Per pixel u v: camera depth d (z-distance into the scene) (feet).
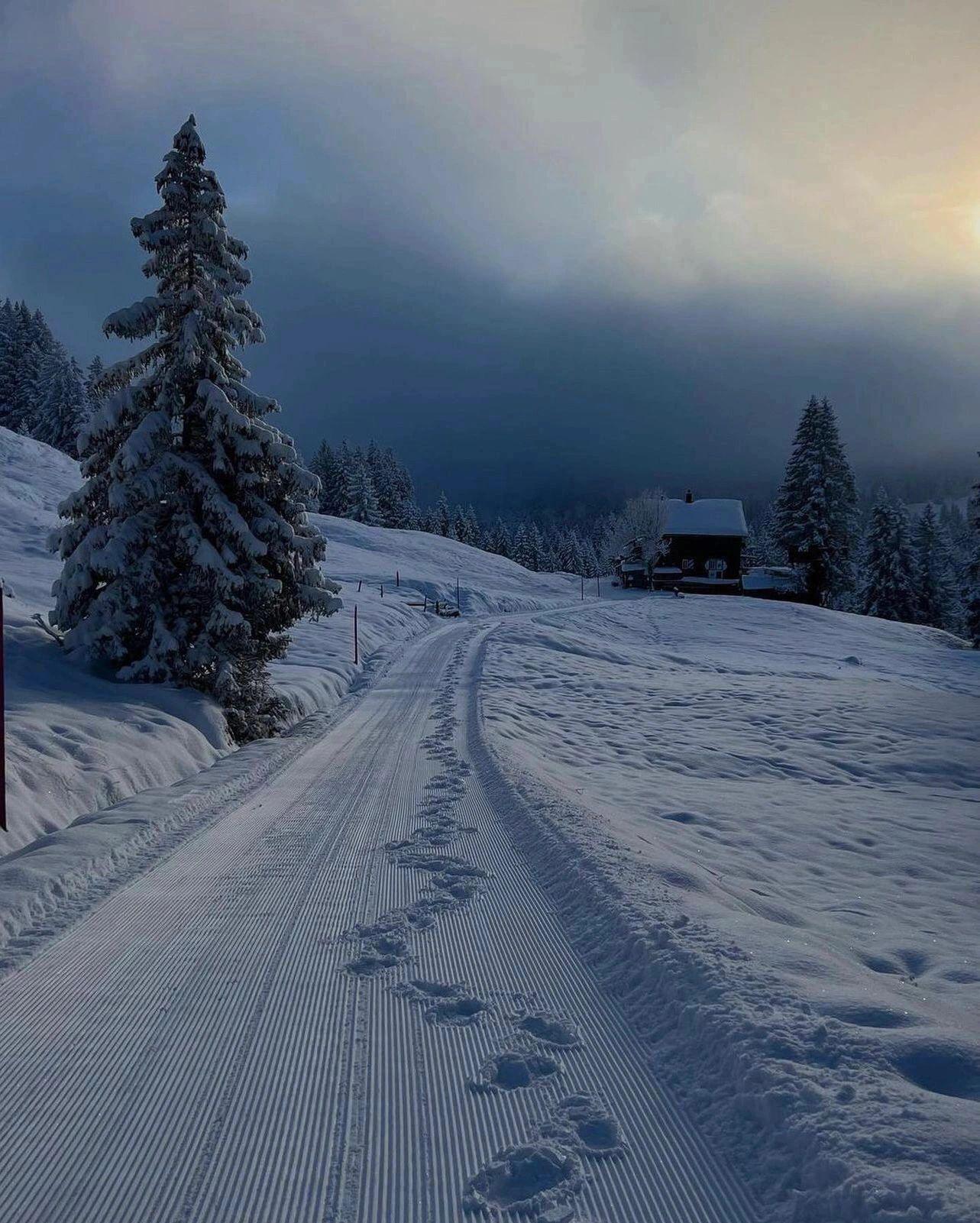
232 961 15.98
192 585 45.06
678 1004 12.99
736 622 165.48
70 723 34.47
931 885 27.73
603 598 223.92
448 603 175.01
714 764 47.16
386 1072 11.85
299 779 34.78
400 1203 9.05
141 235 47.14
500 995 14.25
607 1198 8.99
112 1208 9.04
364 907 18.98
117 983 15.03
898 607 215.72
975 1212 7.27
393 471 340.18
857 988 13.21
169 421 46.16
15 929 17.78
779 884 25.95
